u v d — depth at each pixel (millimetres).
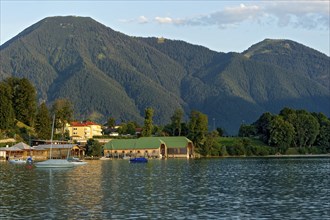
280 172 119000
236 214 53625
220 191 74562
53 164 143125
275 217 51906
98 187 80875
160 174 111938
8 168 139750
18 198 66250
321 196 67688
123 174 112375
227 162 181875
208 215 53125
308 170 127250
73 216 52719
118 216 52781
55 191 74750
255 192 73062
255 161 191250
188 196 68312
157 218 51656
